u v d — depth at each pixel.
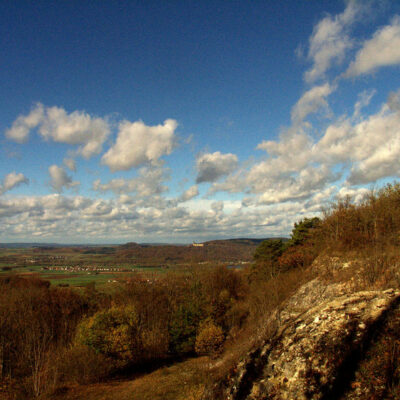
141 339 38.22
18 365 31.55
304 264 39.44
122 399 24.09
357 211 34.25
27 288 51.50
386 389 9.51
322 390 10.62
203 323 40.81
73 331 43.31
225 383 14.50
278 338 14.68
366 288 18.38
